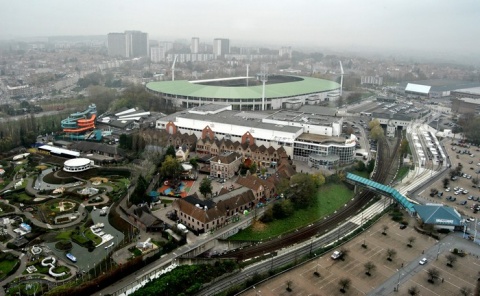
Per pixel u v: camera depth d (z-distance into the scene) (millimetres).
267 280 177750
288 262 195625
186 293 168625
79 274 174250
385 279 180750
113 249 193000
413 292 169125
